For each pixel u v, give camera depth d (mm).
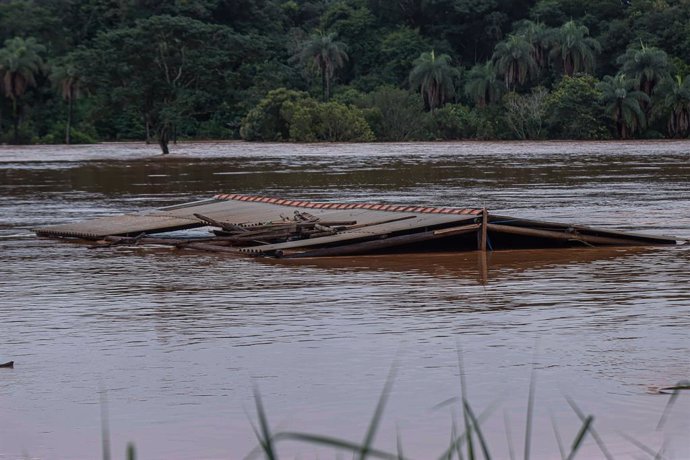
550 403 10977
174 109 103312
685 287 18391
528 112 154500
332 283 19406
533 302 17016
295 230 25188
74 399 11516
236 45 107562
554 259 22453
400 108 154125
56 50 179375
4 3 189250
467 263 22000
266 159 86500
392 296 17812
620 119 150500
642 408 10688
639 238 24750
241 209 29797
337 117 145875
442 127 155250
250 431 10305
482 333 14523
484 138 155250
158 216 29469
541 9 186000
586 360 12805
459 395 11367
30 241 27406
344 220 25906
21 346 14234
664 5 178125
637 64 154875
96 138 161875
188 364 13016
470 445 6332
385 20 196500
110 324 15695
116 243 26078
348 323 15422
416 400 11227
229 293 18422
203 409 11055
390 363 12844
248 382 12094
